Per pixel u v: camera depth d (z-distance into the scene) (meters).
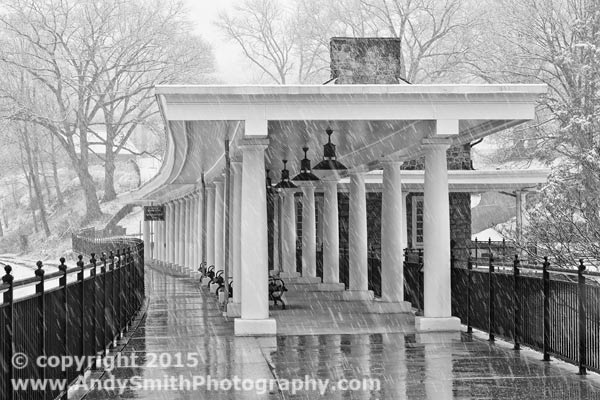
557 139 31.50
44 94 77.44
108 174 77.81
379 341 15.69
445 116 16.03
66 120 73.38
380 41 18.88
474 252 34.69
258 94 15.62
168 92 15.45
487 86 15.95
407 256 22.95
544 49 36.66
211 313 21.56
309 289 26.89
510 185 32.75
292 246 31.09
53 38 72.88
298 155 22.91
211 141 19.88
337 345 15.20
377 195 34.03
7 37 75.81
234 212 20.94
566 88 34.47
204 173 28.86
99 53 72.31
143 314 21.39
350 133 18.19
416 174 31.38
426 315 17.22
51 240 72.31
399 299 21.06
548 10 35.91
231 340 16.03
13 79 75.44
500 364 12.90
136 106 74.81
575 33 33.00
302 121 16.28
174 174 29.62
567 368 12.52
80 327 11.68
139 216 73.31
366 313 21.03
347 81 18.77
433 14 56.34
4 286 7.29
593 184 24.77
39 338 9.04
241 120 15.80
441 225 17.16
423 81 57.50
